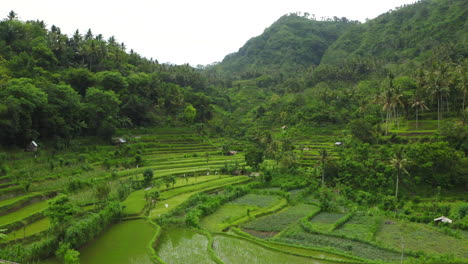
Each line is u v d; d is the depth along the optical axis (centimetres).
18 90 6962
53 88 8412
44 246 3559
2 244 3597
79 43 13788
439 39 19012
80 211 4666
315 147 10719
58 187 5925
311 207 6347
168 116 13512
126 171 7850
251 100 19850
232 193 6906
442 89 9381
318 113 13088
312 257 3912
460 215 5391
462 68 10238
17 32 11625
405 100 10119
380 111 11738
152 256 3725
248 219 5509
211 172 8794
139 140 10512
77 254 3394
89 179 6494
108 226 4800
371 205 6475
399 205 6297
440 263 3666
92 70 13350
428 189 6800
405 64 16688
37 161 6769
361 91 14388
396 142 9019
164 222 5028
